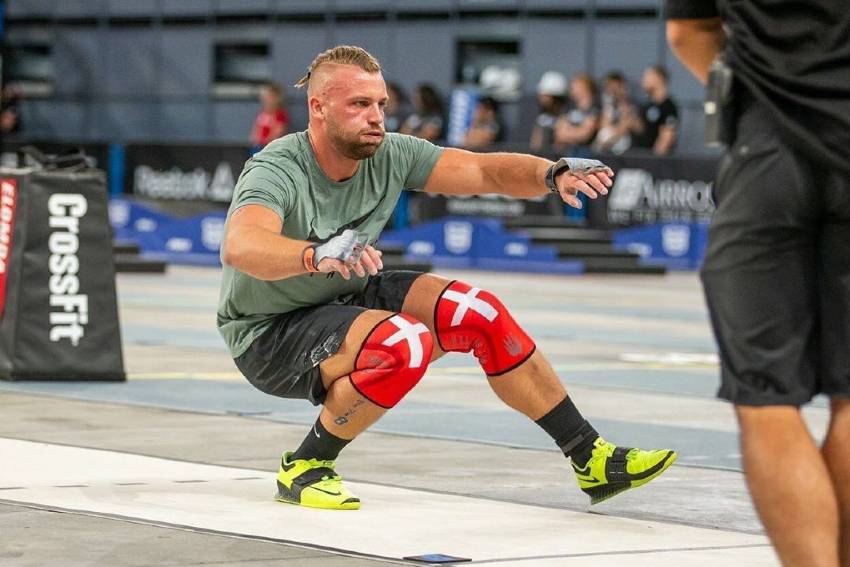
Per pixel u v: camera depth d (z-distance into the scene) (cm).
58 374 1053
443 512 649
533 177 670
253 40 3538
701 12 473
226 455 784
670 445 862
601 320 1708
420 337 636
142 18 3672
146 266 2320
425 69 3322
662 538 609
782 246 451
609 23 3094
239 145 2634
